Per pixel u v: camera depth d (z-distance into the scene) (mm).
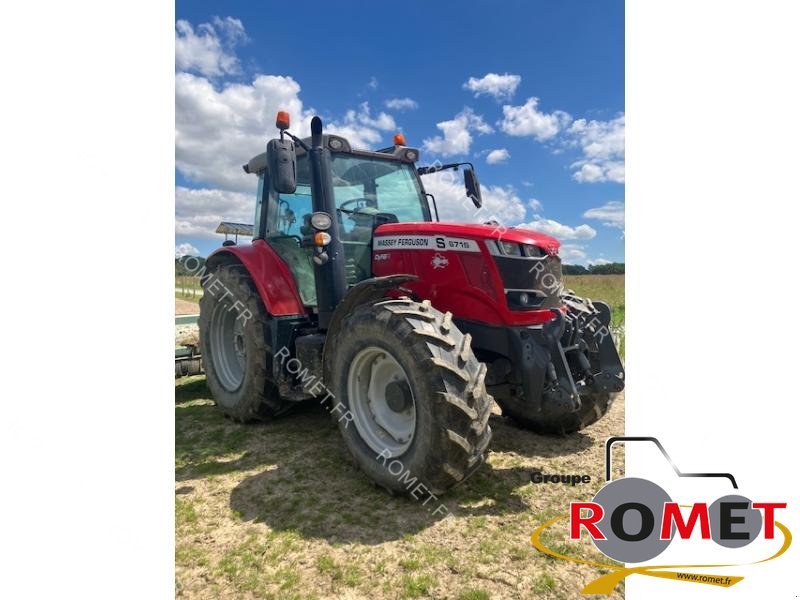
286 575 2117
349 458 3250
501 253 2904
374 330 2684
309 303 3754
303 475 3023
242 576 2107
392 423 2852
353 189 3738
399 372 2830
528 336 2871
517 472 3070
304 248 3541
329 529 2443
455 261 3025
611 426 3926
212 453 3367
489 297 2922
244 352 4090
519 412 3676
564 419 3566
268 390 3758
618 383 2932
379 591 2025
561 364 2883
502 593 2016
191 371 5113
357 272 3574
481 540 2359
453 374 2445
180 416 4188
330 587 2047
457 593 2012
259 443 3543
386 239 3393
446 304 3078
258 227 4191
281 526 2471
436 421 2418
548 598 1989
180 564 2178
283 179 2977
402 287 3219
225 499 2738
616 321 6887
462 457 2445
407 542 2340
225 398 4078
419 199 4102
